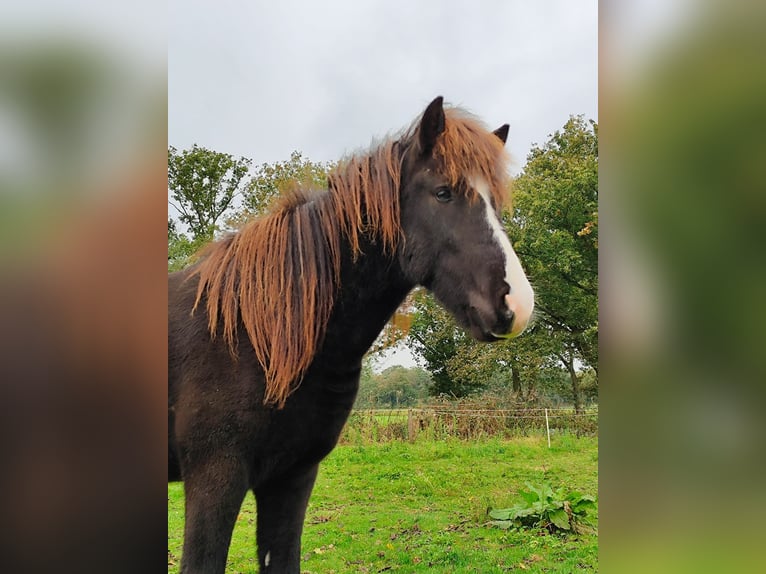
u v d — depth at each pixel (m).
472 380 15.99
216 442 1.75
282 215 1.98
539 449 9.52
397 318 2.26
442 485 6.61
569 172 14.05
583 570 3.54
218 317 1.88
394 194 1.90
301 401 1.84
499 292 1.73
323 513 5.38
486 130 2.01
